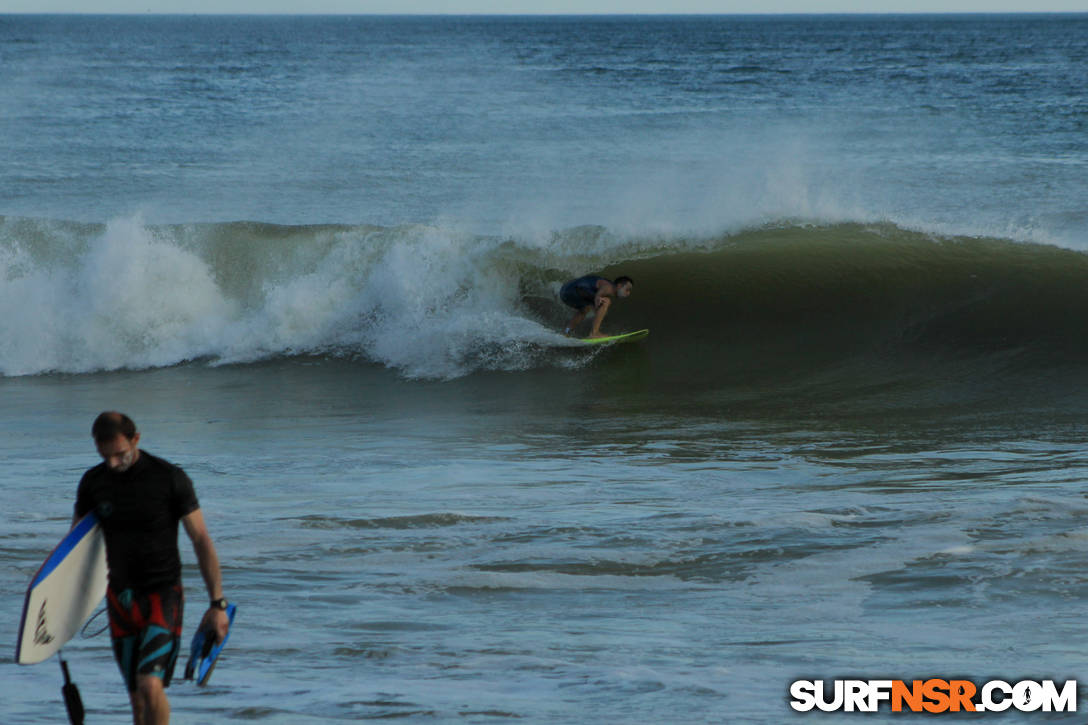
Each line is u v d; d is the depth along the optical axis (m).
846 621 20.08
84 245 57.75
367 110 154.12
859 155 112.12
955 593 21.31
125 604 14.35
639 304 54.56
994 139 124.38
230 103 168.12
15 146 117.12
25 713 15.70
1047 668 17.06
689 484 32.03
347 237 56.97
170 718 15.45
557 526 27.19
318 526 27.56
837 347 50.53
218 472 34.50
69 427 42.56
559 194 88.38
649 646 18.95
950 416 40.84
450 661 18.25
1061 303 51.97
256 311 55.88
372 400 46.22
